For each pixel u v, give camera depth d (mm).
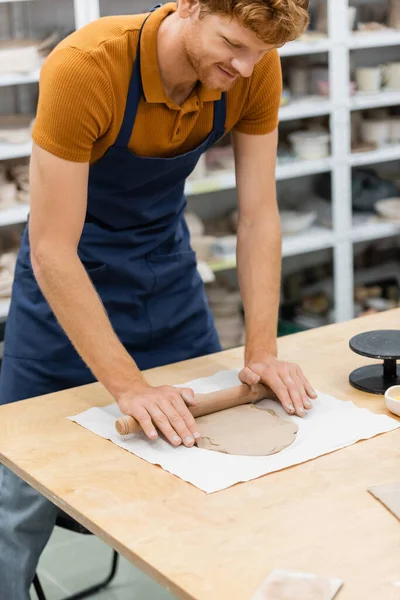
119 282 2248
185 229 2414
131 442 1690
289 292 4852
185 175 2176
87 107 1797
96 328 1816
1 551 2055
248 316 2084
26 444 1713
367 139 4707
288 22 1538
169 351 2375
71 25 4004
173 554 1304
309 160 4414
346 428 1706
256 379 1843
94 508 1453
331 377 1987
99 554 2975
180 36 1811
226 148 4258
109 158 2006
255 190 2172
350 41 4332
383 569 1242
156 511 1435
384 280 4992
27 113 4148
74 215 1862
